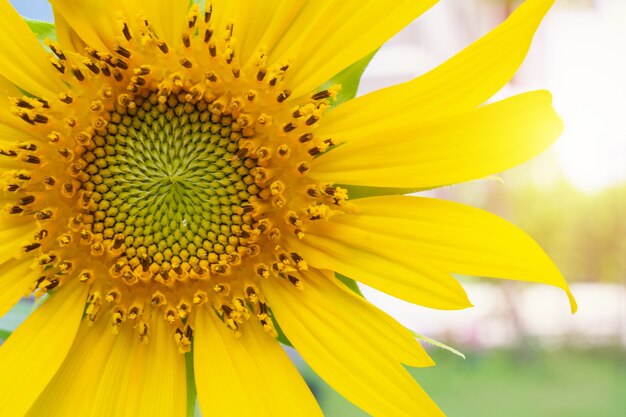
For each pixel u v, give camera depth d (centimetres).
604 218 128
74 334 30
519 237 29
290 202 31
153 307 30
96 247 30
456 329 108
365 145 30
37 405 29
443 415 29
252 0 30
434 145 29
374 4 30
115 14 29
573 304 28
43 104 30
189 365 31
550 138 29
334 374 30
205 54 30
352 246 30
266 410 30
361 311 30
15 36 29
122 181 31
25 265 30
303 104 30
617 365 113
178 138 31
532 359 112
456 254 29
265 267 31
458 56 29
